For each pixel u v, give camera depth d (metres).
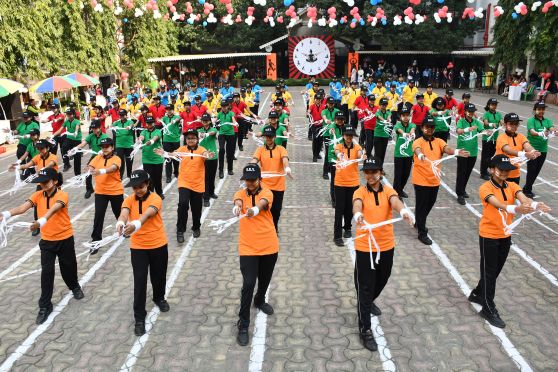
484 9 35.78
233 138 12.52
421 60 40.00
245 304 5.39
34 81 22.41
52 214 5.88
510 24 27.88
